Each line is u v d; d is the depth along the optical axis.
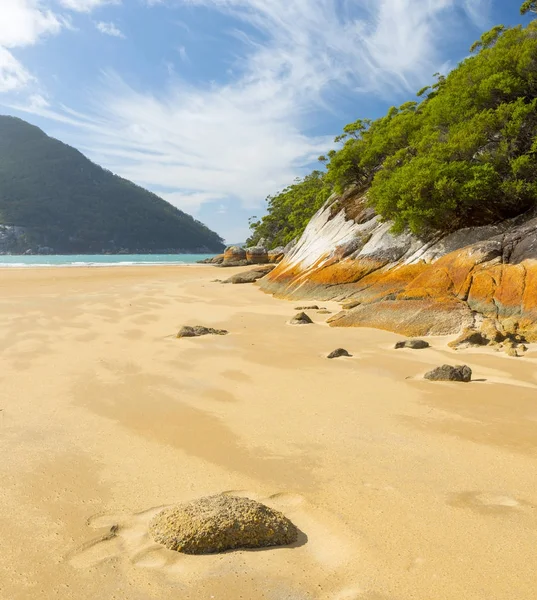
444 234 17.70
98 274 41.78
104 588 3.04
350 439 5.64
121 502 4.20
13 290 24.97
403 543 3.53
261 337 11.94
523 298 11.52
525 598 2.92
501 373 8.42
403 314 12.63
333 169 27.78
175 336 12.10
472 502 4.15
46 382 8.03
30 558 3.37
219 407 6.82
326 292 19.38
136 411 6.66
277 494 4.35
